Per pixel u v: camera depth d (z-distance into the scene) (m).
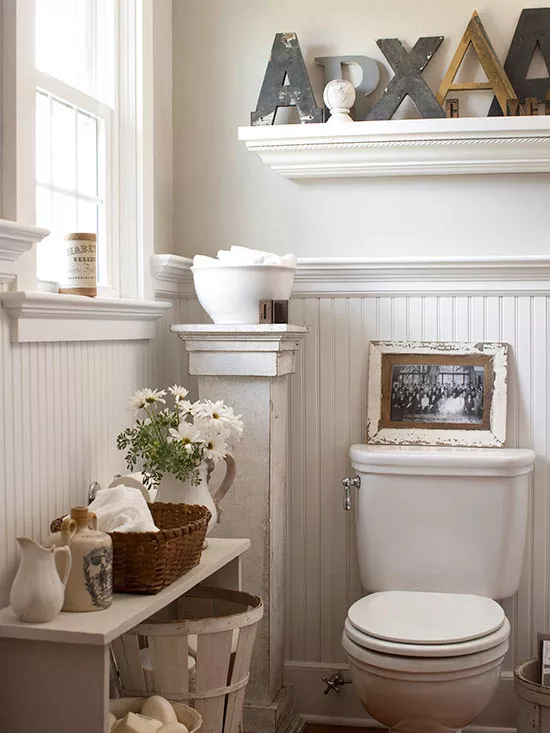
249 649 2.15
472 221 2.96
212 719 2.07
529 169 2.87
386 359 2.97
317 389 3.02
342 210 3.02
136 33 2.73
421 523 2.77
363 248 3.01
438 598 2.67
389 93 2.91
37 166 2.25
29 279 2.01
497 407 2.91
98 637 1.68
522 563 2.83
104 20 2.69
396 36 2.97
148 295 2.77
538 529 2.93
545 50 2.88
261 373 2.66
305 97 2.95
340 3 3.00
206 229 3.10
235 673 2.11
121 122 2.74
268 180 3.05
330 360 3.00
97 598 1.81
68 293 2.27
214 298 2.71
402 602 2.62
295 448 3.04
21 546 1.75
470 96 2.95
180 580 2.02
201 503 2.30
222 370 2.69
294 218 3.04
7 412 1.93
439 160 2.88
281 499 2.85
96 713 1.71
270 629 2.73
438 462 2.73
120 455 2.55
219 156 3.08
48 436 2.12
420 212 2.98
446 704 2.36
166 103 3.03
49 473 2.12
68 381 2.22
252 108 3.06
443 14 2.94
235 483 2.71
